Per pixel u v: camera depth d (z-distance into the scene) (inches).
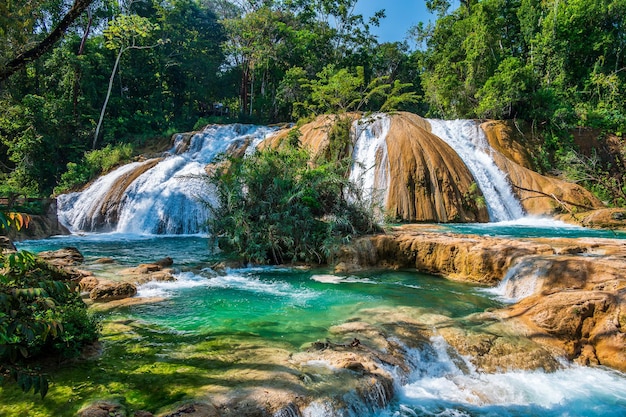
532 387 215.3
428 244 448.5
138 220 792.9
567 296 278.4
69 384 173.0
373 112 1025.5
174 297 335.9
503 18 1360.7
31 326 121.0
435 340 248.8
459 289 376.2
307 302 327.6
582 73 1228.5
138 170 881.5
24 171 1030.4
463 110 1288.1
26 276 149.0
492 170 888.3
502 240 449.4
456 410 194.2
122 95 1412.4
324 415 165.5
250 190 510.9
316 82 1139.3
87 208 833.5
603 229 655.1
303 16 1768.0
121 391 167.3
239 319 279.9
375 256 474.9
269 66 1641.2
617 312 252.4
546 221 765.9
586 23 1204.5
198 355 209.6
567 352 243.6
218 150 1065.5
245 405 158.7
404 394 205.5
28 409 152.9
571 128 1045.2
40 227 718.5
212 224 516.4
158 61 1466.5
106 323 259.3
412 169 777.6
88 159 1042.1
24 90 1205.1
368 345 232.4
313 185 522.0
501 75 1103.0
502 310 295.6
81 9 192.2
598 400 204.7
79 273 358.0
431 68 1644.9
